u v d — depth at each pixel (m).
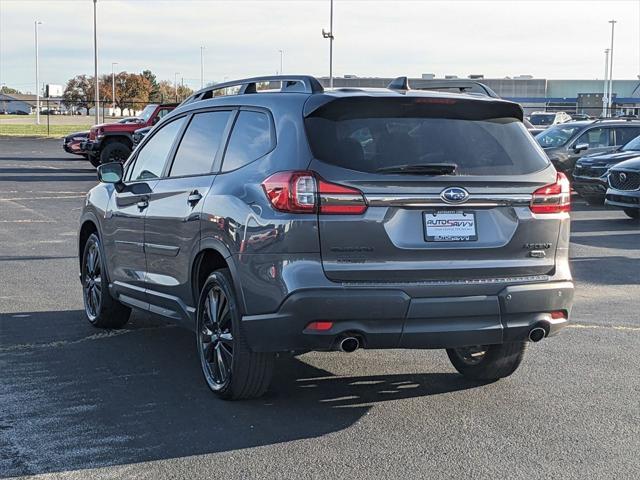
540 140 22.84
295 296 4.89
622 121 22.34
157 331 7.62
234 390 5.45
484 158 5.28
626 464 4.59
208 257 5.79
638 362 6.71
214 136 6.02
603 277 10.75
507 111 5.49
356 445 4.84
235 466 4.52
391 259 4.98
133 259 6.84
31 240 13.23
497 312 5.15
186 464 4.54
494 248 5.18
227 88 6.25
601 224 16.42
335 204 4.90
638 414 5.43
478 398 5.73
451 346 5.13
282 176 5.00
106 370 6.34
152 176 6.73
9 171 27.66
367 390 5.89
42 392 5.79
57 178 25.20
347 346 4.98
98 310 7.59
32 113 126.69
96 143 26.89
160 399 5.65
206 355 5.74
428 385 6.03
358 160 5.01
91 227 7.90
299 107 5.21
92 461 4.57
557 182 5.44
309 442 4.88
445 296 5.04
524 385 6.05
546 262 5.36
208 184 5.75
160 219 6.30
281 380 6.12
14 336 7.38
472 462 4.60
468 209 5.14
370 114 5.21
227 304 5.46
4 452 4.68
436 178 5.05
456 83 6.35
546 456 4.70
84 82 101.31
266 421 5.23
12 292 9.29
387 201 4.96
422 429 5.11
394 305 4.93
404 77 5.75
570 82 67.94
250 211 5.17
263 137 5.43
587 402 5.67
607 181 17.45
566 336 7.57
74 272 10.54
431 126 5.28
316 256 4.92
